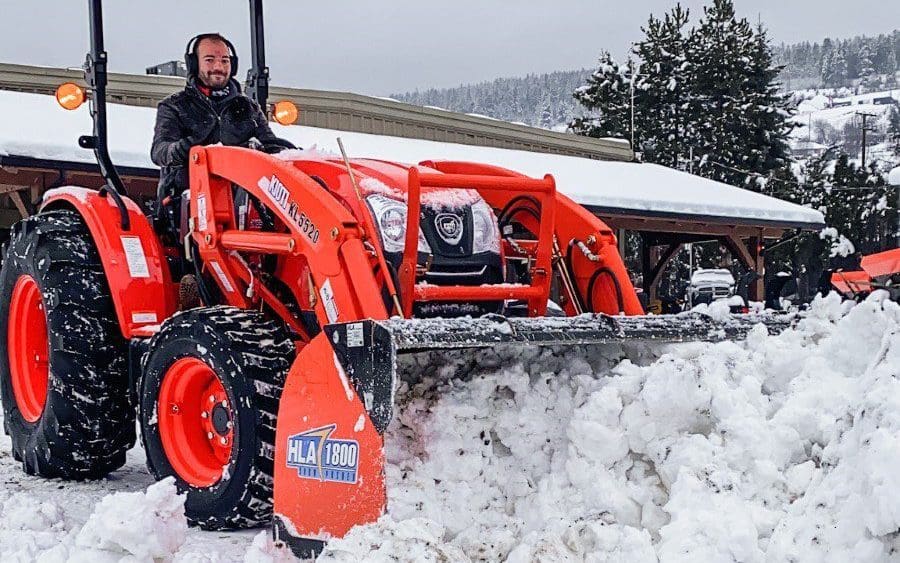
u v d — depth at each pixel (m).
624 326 3.24
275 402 3.44
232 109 4.65
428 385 3.11
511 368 3.14
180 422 3.80
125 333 4.23
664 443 2.82
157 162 4.58
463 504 2.93
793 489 2.62
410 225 3.51
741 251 15.80
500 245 4.04
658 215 13.47
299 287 3.91
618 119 31.75
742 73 31.14
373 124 15.92
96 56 4.57
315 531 3.02
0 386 4.98
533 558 2.59
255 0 4.95
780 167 30.62
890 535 2.12
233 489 3.44
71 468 4.42
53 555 2.89
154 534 2.72
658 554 2.52
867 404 2.28
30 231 4.64
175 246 4.62
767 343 3.21
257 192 3.79
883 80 138.75
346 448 2.94
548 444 3.07
